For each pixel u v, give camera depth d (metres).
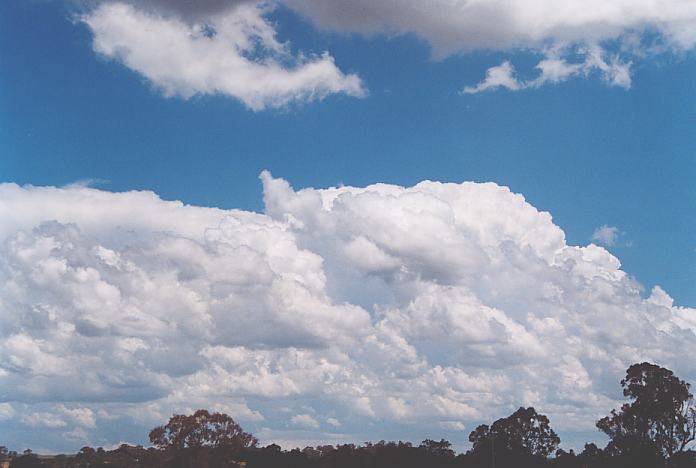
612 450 115.62
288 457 139.75
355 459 145.38
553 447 137.88
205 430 131.00
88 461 126.75
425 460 144.75
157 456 129.50
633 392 113.62
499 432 138.75
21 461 115.81
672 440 112.69
